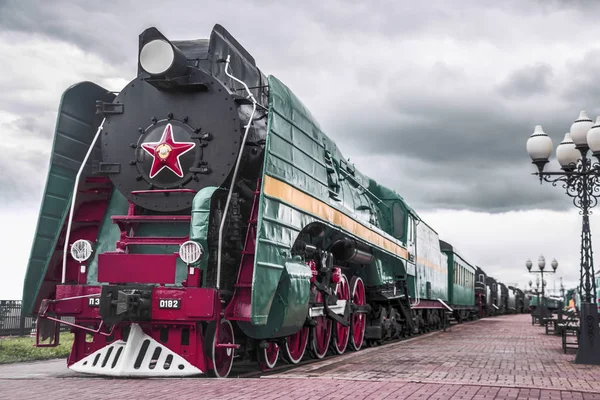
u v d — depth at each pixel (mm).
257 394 5988
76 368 7355
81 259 7789
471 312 35875
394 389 6418
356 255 12070
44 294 8359
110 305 7254
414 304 17594
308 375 7543
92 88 8773
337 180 11469
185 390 6215
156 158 8086
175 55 7957
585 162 10828
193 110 8203
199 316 7168
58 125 8375
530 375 8211
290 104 9062
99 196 8688
